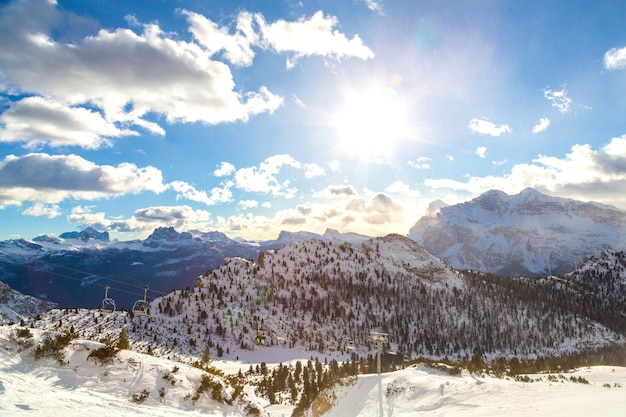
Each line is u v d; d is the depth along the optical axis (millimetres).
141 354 50219
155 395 41812
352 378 79562
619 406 39656
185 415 37250
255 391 141375
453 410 52250
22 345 41844
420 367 77312
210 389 47688
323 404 77875
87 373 42000
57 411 27438
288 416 99750
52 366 40969
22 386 32719
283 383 143500
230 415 44594
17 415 24828
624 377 71250
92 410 29812
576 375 74938
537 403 48375
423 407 57719
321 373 152375
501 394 56125
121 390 40656
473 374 75062
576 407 41969
